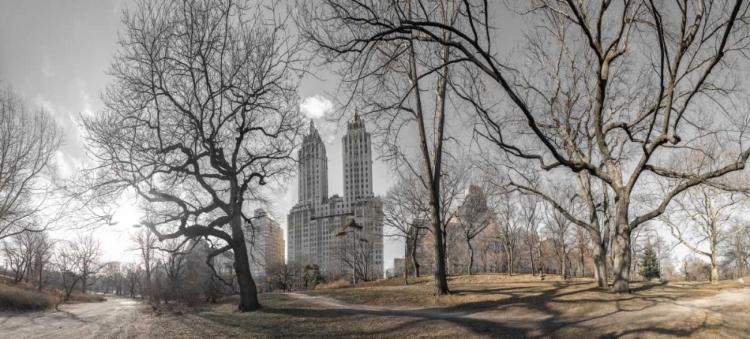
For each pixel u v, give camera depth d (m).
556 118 27.86
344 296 33.03
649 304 19.55
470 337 15.36
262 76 22.09
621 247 22.89
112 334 19.73
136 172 22.64
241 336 17.30
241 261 27.69
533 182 30.28
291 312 24.91
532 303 22.61
